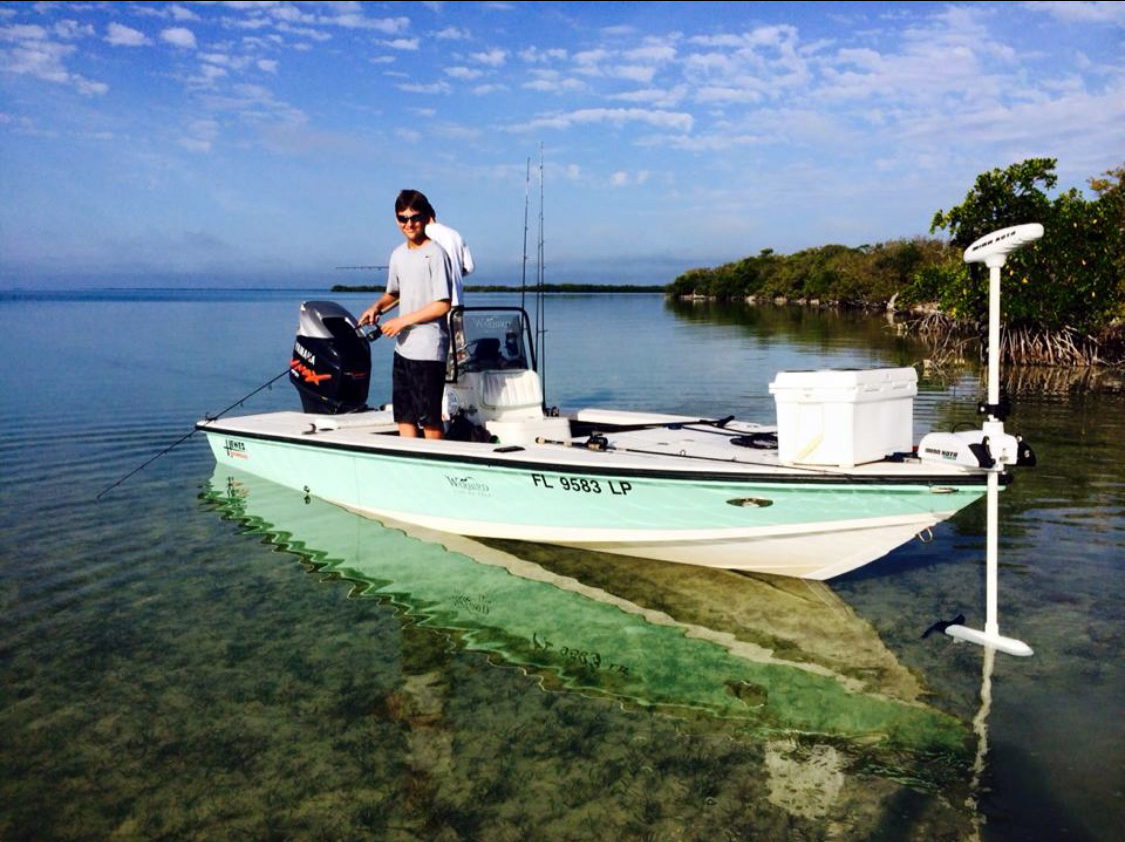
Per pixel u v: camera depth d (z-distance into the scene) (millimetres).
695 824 2473
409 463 5195
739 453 4672
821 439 4004
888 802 2568
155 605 4191
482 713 3158
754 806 2559
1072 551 4844
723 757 2848
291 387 12273
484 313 5664
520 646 3785
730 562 4578
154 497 6141
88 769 2754
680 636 3891
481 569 4820
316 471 5945
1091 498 5953
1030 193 17188
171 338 22000
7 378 13000
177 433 8539
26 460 7297
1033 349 17219
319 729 3027
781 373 4113
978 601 4180
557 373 14258
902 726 3023
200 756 2838
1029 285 16938
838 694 3285
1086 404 10992
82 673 3443
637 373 14219
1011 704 3141
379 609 4211
